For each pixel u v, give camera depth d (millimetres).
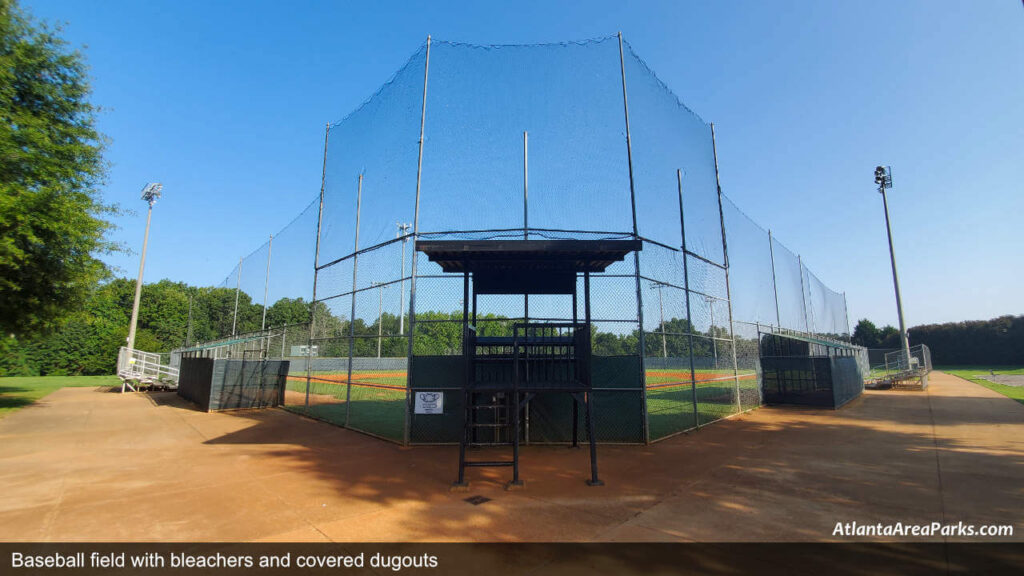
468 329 6203
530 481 5820
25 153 11133
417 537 4008
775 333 15375
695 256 10281
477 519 4465
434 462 6871
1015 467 6309
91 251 13422
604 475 6090
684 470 6320
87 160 13352
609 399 8297
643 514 4570
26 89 12305
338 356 12539
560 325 6250
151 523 4340
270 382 14758
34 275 12086
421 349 9359
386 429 9867
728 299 11883
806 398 14328
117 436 9227
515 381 5938
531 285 8047
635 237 8305
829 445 8023
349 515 4590
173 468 6531
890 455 7164
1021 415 11703
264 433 9539
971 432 9219
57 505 4863
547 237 8281
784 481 5727
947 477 5820
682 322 9633
